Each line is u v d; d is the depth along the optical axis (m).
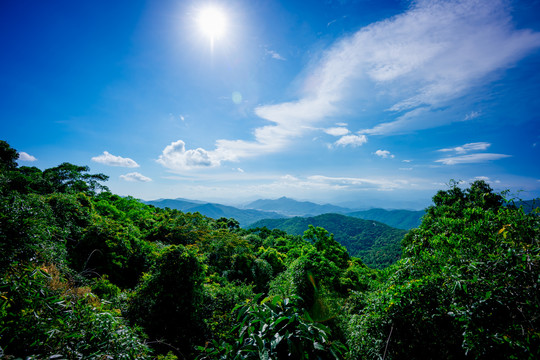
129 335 2.38
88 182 22.80
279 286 7.54
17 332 1.75
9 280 2.01
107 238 9.45
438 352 2.08
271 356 1.11
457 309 1.85
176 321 6.70
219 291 8.41
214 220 41.69
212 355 1.31
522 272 1.61
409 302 2.26
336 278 8.32
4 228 2.37
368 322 2.60
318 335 1.19
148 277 7.35
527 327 1.45
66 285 3.41
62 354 1.81
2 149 19.33
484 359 1.63
